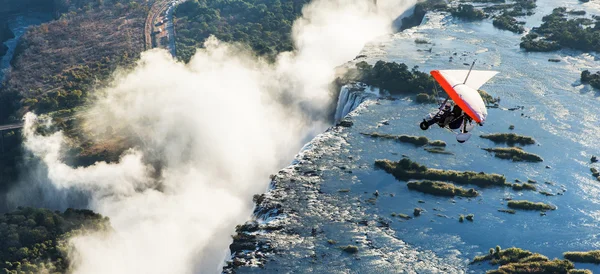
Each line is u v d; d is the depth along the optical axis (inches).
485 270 4707.2
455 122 2174.0
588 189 5787.4
